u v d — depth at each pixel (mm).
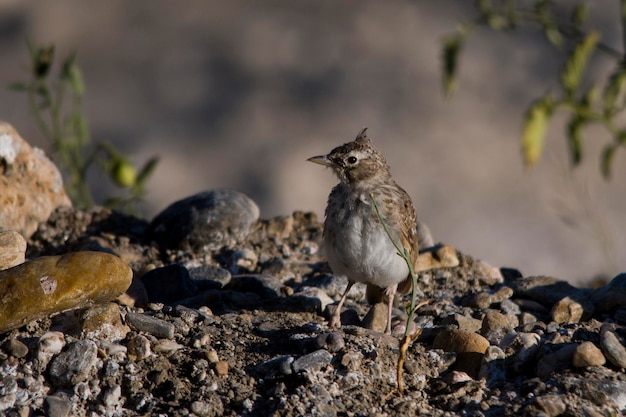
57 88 14117
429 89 28594
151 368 9125
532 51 29094
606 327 9891
